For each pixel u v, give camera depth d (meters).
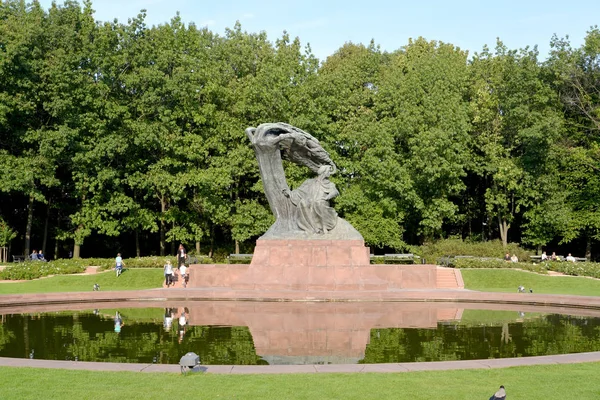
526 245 62.31
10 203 57.09
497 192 55.38
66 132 44.59
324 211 36.72
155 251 63.91
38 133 45.06
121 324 21.92
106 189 49.78
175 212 51.16
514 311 26.70
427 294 31.03
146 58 49.16
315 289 33.56
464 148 52.50
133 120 48.53
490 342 18.06
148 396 11.52
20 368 13.76
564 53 52.50
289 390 11.88
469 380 12.67
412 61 58.94
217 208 49.56
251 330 20.44
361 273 34.72
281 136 37.12
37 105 46.91
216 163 48.88
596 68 52.78
